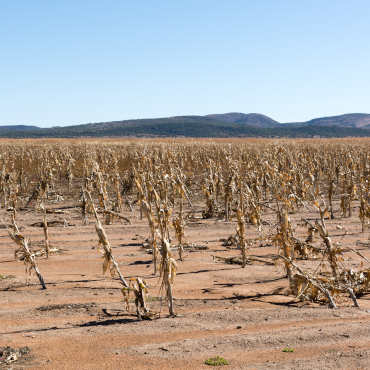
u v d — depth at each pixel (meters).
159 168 16.16
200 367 5.20
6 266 10.58
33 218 16.75
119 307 7.69
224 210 18.27
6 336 6.33
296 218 15.80
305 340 5.91
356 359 5.23
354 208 17.88
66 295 8.30
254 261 10.88
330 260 8.21
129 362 5.41
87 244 12.77
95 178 17.45
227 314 7.07
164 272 7.23
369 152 33.16
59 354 5.70
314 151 36.22
